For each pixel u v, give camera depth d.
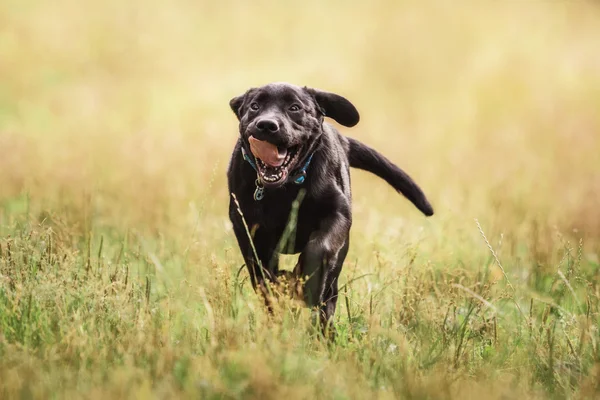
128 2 36.22
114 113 24.33
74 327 7.41
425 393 6.76
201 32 34.44
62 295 7.92
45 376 6.70
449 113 24.86
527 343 8.14
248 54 32.78
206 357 7.10
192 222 12.49
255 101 9.02
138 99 26.05
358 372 7.20
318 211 8.86
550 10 36.16
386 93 27.69
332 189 8.86
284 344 7.27
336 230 8.70
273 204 8.81
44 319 7.69
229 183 9.15
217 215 13.66
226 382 6.62
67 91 27.14
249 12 36.72
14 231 9.74
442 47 30.97
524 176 17.00
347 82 28.45
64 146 18.98
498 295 9.25
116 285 8.38
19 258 8.54
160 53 31.98
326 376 6.92
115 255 10.22
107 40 32.53
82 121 23.22
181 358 7.00
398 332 8.14
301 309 8.04
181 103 25.52
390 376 7.13
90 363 7.05
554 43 32.06
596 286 9.52
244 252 8.99
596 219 13.67
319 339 8.06
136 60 31.11
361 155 10.31
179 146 18.70
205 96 26.42
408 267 9.37
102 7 35.41
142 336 7.43
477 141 20.80
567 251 9.24
